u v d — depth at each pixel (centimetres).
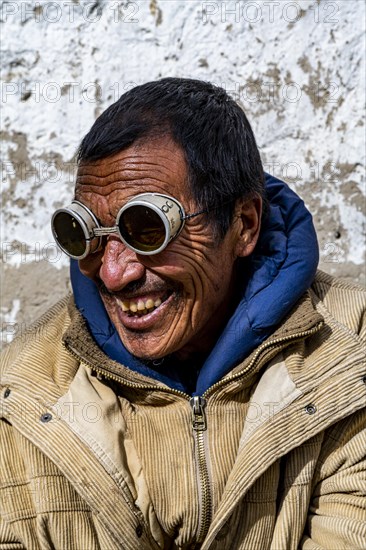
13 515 154
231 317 152
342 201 210
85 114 209
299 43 206
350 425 153
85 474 146
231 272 154
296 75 207
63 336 150
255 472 145
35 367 156
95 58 208
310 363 153
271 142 209
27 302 213
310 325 149
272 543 153
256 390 152
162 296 145
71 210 140
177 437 153
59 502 151
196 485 152
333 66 207
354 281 212
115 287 142
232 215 149
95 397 152
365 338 158
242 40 207
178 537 156
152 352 148
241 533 153
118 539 148
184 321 148
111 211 140
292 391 150
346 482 152
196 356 163
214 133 144
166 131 140
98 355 151
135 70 208
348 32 206
